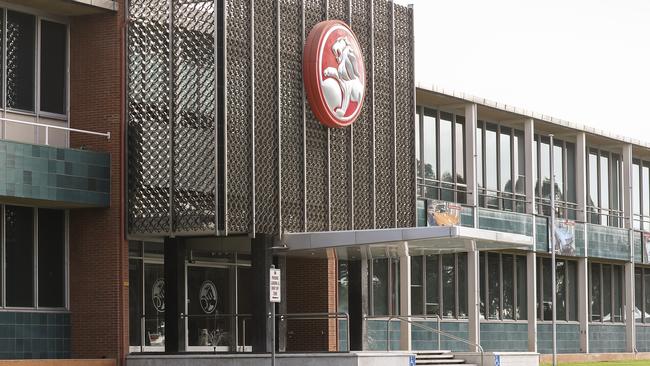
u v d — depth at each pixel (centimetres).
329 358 2995
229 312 3650
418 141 4503
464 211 4503
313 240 3181
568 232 5125
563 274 5422
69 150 3005
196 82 3034
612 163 5866
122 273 3081
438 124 4631
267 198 3161
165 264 3186
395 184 3672
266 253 3161
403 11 3784
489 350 4838
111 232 3089
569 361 5169
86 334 3095
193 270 3534
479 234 3072
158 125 3075
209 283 3584
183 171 3042
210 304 3581
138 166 3091
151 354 3106
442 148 4638
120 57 3109
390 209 3659
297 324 3678
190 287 3519
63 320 3108
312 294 3669
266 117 3175
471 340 4444
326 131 3391
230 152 3041
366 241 3114
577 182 5409
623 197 5731
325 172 3381
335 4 3481
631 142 5672
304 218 3278
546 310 5284
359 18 3584
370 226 3559
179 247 3183
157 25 3086
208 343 3566
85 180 3036
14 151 2886
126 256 3094
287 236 3212
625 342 5778
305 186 3284
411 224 3741
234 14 3077
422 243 3139
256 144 3136
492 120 4969
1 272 3000
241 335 3691
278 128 3197
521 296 5109
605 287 5741
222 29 3020
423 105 4556
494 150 4972
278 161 3191
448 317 4644
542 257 5291
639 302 6041
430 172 4562
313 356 3002
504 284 5009
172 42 3059
